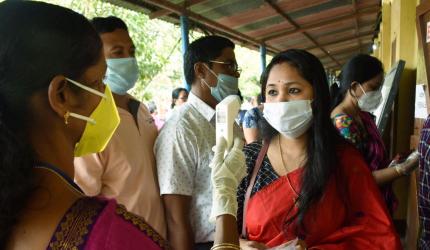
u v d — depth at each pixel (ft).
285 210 4.17
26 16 1.98
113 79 5.51
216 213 3.07
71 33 2.07
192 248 4.90
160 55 23.35
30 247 1.86
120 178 4.86
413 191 7.97
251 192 4.44
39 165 2.00
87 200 2.04
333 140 4.42
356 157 4.46
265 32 22.22
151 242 2.13
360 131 6.75
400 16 9.84
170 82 28.86
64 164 2.19
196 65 5.74
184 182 4.96
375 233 4.15
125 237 2.00
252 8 16.76
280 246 3.79
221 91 5.80
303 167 4.26
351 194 4.34
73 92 2.18
